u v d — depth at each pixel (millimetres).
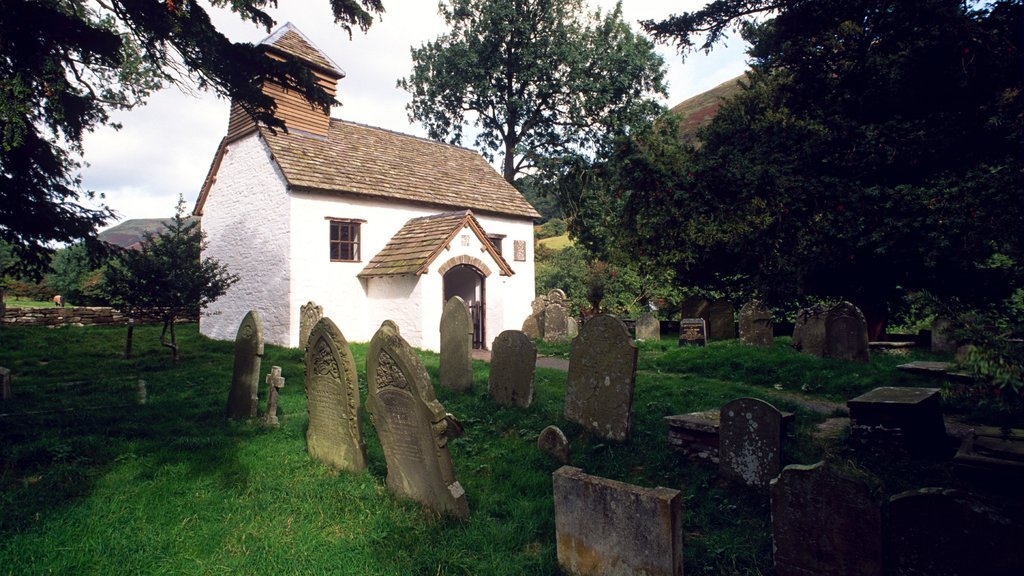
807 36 6168
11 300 24656
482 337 17781
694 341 14625
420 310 15711
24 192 8648
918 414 5480
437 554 3811
